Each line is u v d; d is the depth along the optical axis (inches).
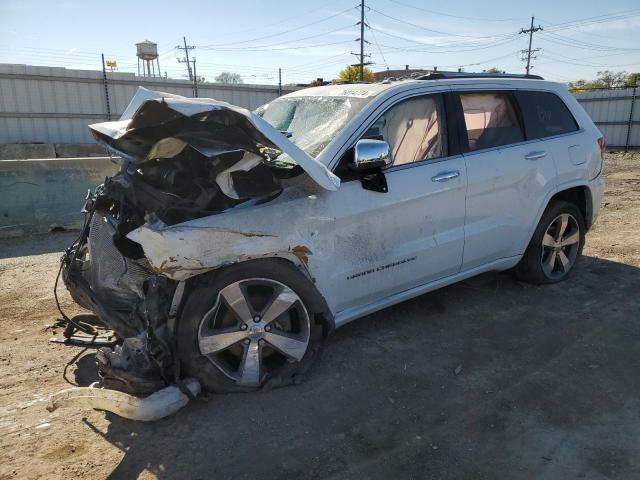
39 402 131.0
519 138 183.6
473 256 171.5
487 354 152.0
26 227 303.3
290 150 121.1
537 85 194.4
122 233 125.0
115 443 114.7
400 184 149.6
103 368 125.3
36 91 746.8
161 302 120.3
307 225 132.2
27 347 161.2
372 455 110.4
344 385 136.4
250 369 130.0
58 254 266.7
